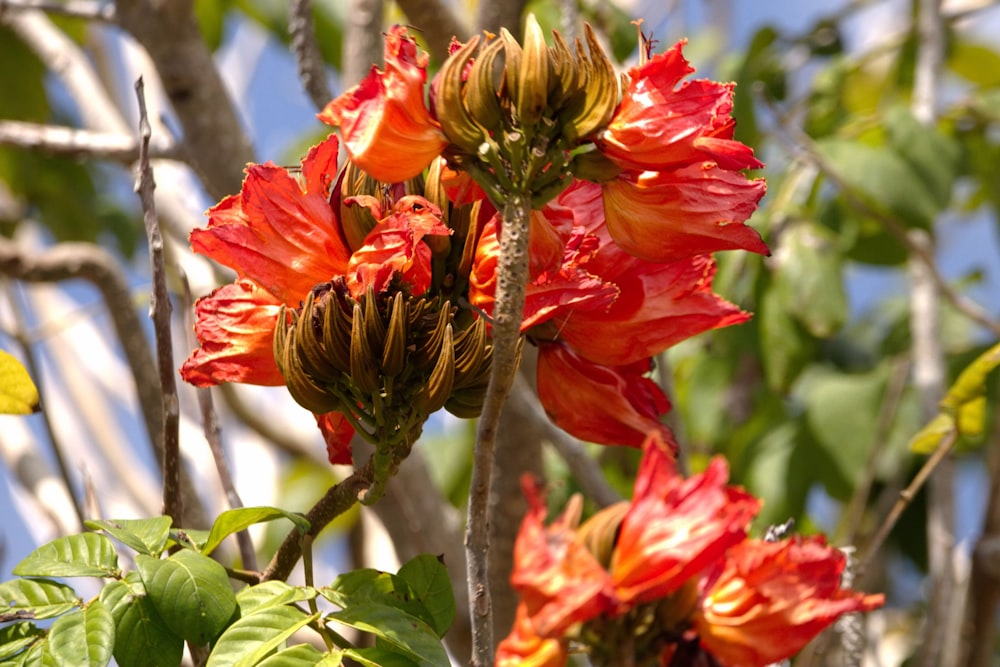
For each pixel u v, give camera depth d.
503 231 1.31
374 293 1.36
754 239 1.36
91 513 1.64
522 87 1.31
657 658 1.28
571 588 1.25
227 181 1.97
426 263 1.37
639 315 1.39
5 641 1.37
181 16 1.93
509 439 1.96
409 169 1.34
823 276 2.28
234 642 1.34
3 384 1.53
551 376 1.42
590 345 1.40
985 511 2.01
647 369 1.42
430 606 1.43
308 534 1.41
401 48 1.34
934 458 1.58
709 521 1.26
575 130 1.32
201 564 1.37
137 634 1.36
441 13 1.89
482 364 1.37
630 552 1.26
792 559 1.29
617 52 2.25
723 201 1.36
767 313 2.30
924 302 2.27
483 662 1.31
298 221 1.38
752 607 1.28
